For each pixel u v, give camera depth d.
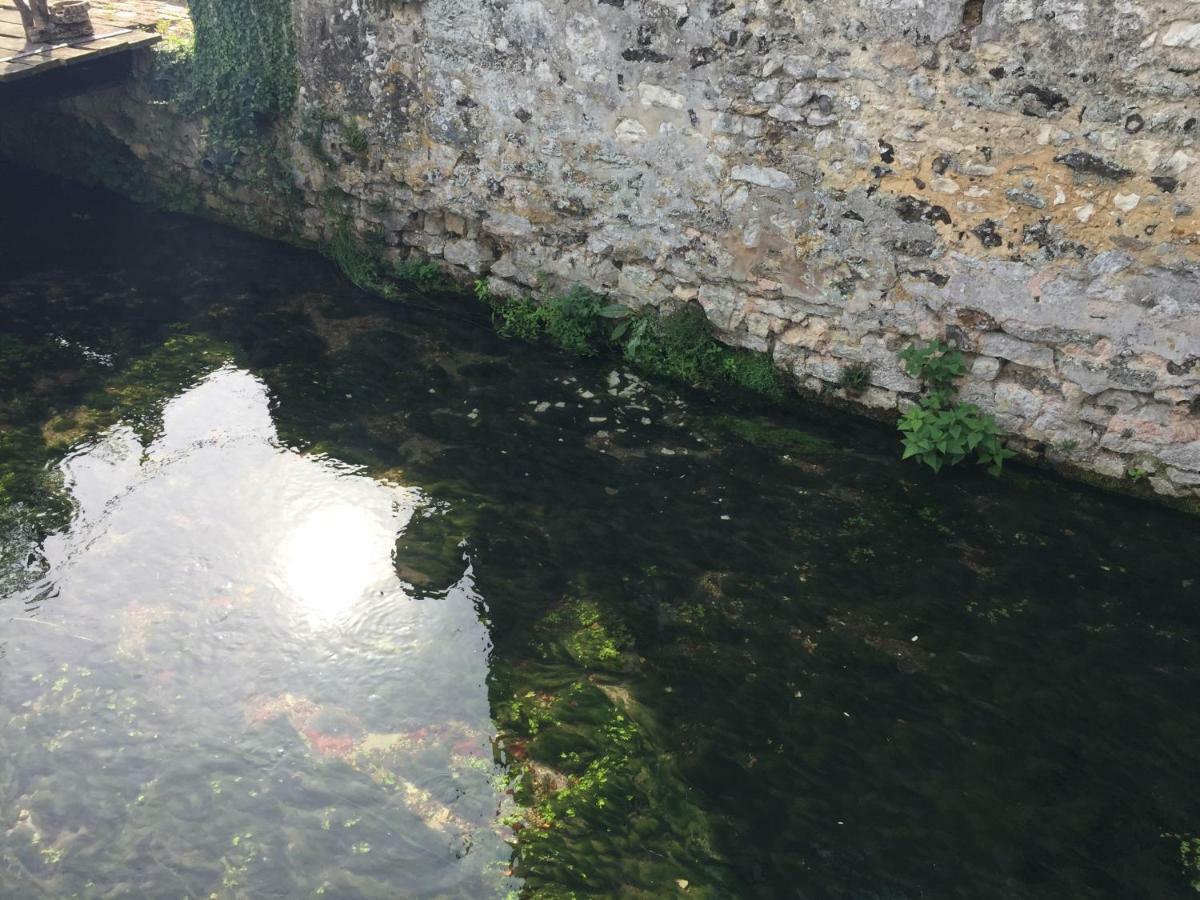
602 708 4.38
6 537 5.26
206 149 8.29
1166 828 3.86
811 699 4.41
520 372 6.61
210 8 7.57
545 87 6.28
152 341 6.95
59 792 4.05
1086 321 5.10
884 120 5.23
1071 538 5.17
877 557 5.12
